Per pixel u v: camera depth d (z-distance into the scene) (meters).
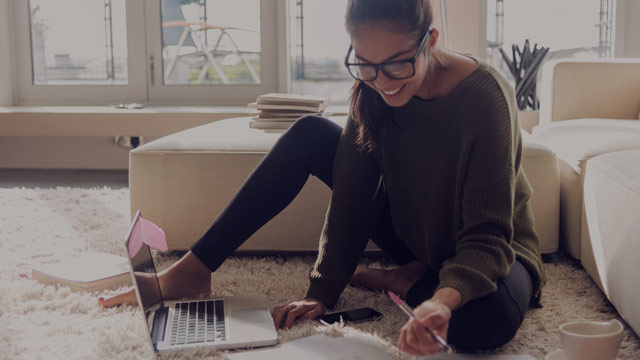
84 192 3.20
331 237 1.52
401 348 1.03
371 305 1.61
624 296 1.40
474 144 1.22
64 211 2.75
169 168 2.03
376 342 1.36
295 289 1.76
